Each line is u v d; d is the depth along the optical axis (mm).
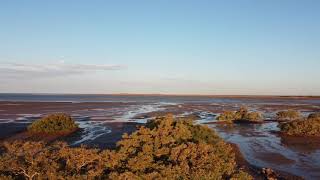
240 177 13602
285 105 111062
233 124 49125
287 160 24875
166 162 13789
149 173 12008
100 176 11773
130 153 14266
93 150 12766
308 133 37188
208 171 12836
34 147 11883
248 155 26656
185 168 12523
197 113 69750
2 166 10719
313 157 26047
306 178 20094
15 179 10969
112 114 65000
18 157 11516
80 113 67125
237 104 117562
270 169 21047
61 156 12102
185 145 14227
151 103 122125
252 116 52750
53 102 121562
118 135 35406
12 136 34594
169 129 16719
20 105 94562
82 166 12258
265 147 30312
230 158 16875
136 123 47375
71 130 38438
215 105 106812
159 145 14766
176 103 123688
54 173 10797
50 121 37750
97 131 38781
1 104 99750
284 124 40281
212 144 17859
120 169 12875
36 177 11000
